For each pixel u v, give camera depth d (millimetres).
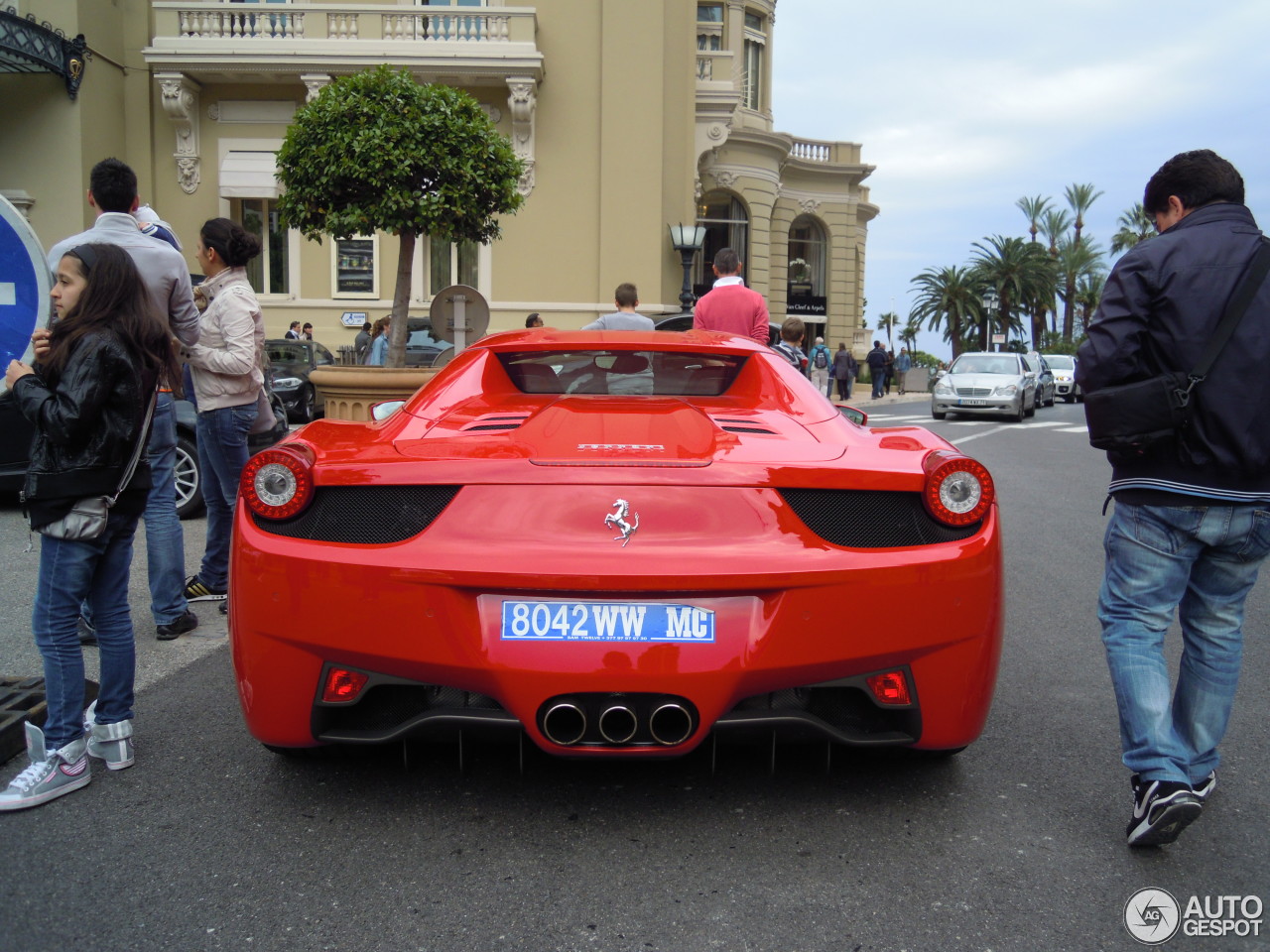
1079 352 2580
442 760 3064
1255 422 2400
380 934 2148
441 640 2396
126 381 2801
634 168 20109
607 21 19938
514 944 2117
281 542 2514
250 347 4680
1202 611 2713
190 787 2889
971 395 21656
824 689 2555
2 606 4906
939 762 3117
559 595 2395
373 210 9172
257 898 2287
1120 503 2613
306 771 2996
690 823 2676
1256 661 4227
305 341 16922
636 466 2525
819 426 3068
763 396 3361
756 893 2328
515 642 2389
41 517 2766
